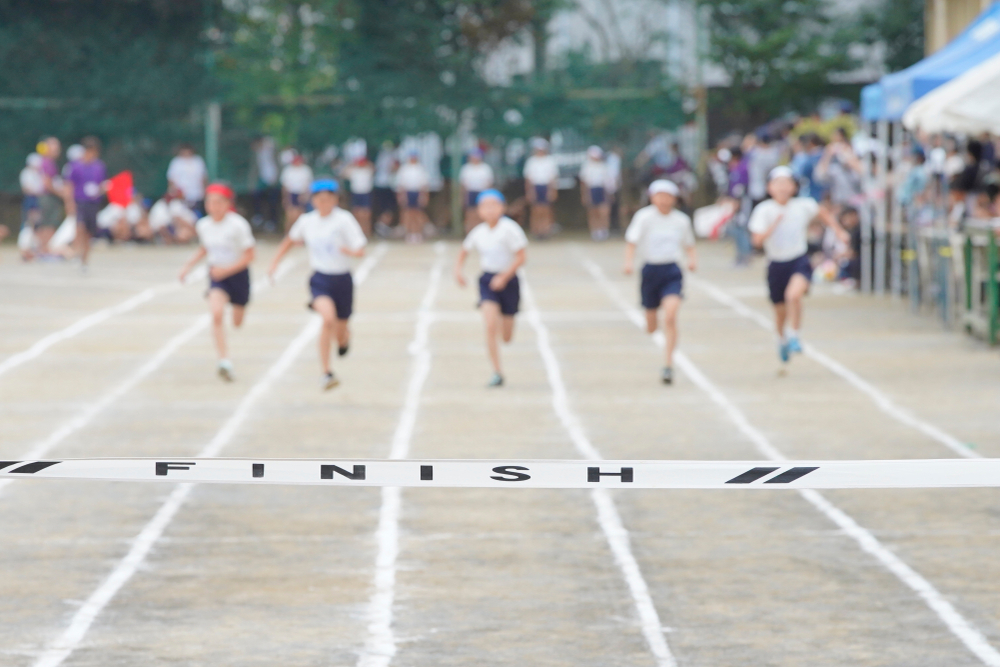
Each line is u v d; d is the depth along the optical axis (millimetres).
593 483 12109
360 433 26000
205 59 82500
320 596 16031
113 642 14438
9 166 81812
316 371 33844
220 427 26641
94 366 34719
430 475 12227
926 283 44875
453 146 83062
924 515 19641
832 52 80562
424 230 83500
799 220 32656
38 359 35938
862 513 19812
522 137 82375
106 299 50625
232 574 16953
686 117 81688
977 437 25125
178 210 77875
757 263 63812
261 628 14891
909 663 13703
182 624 15039
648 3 81375
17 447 24703
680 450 24234
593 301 49219
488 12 81125
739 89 81375
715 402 29219
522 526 19234
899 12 79938
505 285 31641
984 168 43594
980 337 38531
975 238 38281
